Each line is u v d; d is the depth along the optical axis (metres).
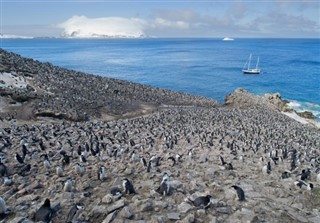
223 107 65.25
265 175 19.03
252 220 12.87
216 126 40.41
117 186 15.12
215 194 15.30
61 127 34.06
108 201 13.66
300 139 37.44
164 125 38.22
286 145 31.89
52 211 12.60
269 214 13.62
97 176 16.72
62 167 18.02
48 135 29.12
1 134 28.17
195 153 23.84
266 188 16.61
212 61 188.38
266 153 26.08
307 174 18.66
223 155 23.61
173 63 174.00
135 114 49.41
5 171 16.88
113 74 127.88
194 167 19.70
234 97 69.25
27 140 25.44
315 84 108.25
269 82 113.19
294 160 23.14
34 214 12.35
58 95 49.44
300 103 79.81
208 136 32.06
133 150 23.28
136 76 123.69
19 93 44.91
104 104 50.91
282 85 106.88
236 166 20.69
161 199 14.19
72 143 25.41
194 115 47.94
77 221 12.02
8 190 14.91
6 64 57.31
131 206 13.30
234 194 15.02
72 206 13.20
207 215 13.02
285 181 17.95
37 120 39.47
